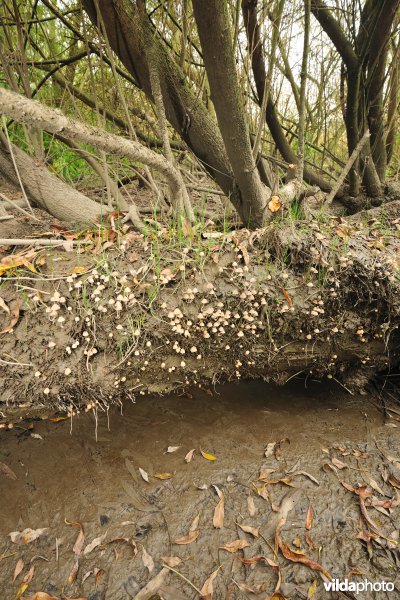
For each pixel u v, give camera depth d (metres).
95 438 2.43
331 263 2.27
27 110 1.65
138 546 1.90
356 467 2.25
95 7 2.45
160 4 2.68
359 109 3.80
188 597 1.71
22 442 2.38
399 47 3.49
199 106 2.73
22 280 2.20
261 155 3.65
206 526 1.98
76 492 2.13
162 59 2.55
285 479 2.18
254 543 1.90
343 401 2.71
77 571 1.81
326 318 2.33
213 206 4.88
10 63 3.08
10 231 3.79
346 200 4.23
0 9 3.39
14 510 2.04
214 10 1.88
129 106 4.12
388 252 2.41
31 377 2.10
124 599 1.71
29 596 1.71
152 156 2.32
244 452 2.36
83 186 5.27
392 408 2.66
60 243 2.41
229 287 2.24
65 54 4.66
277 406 2.67
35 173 3.00
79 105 4.79
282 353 2.42
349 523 1.97
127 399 2.65
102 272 2.23
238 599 1.70
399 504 2.04
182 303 2.21
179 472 2.24
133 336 2.17
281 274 2.28
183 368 2.35
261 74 3.08
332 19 3.21
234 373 2.50
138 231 2.88
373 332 2.40
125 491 2.14
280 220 2.53
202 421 2.56
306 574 1.78
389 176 5.90
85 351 2.13
